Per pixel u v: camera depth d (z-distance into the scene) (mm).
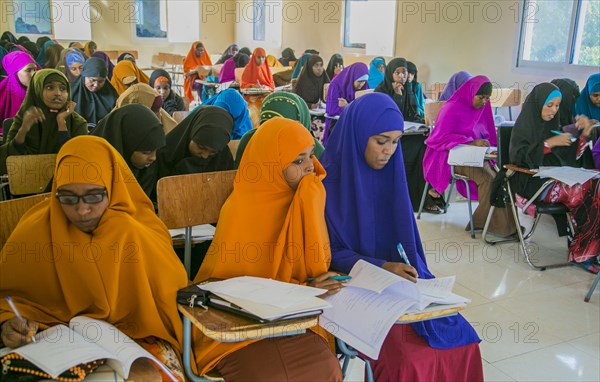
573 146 3346
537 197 3240
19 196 2150
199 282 1594
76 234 1414
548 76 4930
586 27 4648
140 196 1629
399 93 4945
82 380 1146
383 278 1540
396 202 1811
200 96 8070
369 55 7527
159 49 11156
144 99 3328
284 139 1612
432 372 1600
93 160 1402
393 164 1818
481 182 3873
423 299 1478
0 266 1391
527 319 2676
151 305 1443
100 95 4336
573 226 3180
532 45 5137
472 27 5703
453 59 6012
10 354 1155
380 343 1354
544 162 3369
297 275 1656
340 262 1730
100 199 1397
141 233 1460
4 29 9719
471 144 3945
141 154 2127
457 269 3256
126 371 1167
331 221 1792
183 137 2455
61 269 1396
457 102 3977
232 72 7445
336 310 1470
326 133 5297
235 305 1337
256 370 1382
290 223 1623
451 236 3834
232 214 1642
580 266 3322
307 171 1658
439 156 3998
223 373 1429
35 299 1413
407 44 6715
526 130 3279
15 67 4117
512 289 3008
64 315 1413
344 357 1765
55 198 1405
